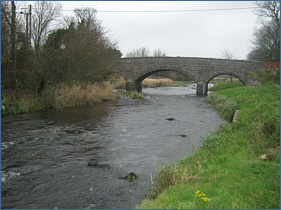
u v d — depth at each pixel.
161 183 6.07
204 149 8.55
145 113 17.78
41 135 11.12
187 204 4.58
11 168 7.50
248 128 9.97
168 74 79.25
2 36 17.23
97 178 6.92
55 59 18.58
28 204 5.59
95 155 8.75
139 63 38.84
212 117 16.52
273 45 39.50
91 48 22.53
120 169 7.55
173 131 12.35
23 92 18.16
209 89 48.47
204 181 5.88
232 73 36.56
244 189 5.00
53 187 6.38
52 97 18.70
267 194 4.72
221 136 9.64
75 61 19.94
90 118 15.31
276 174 5.50
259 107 12.92
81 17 36.06
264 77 32.00
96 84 25.33
